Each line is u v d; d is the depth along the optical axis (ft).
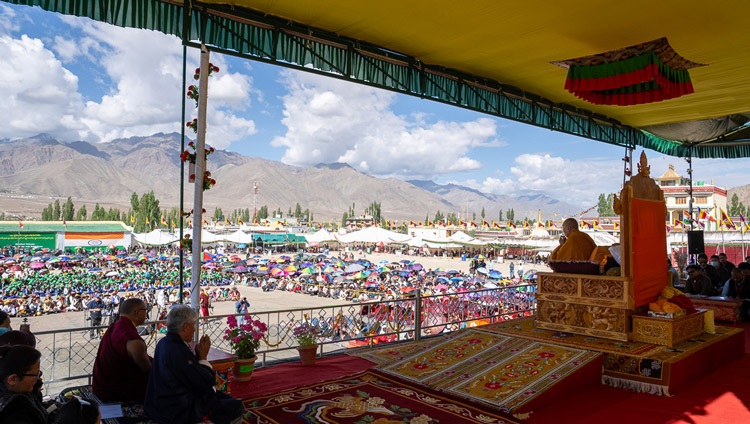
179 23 19.97
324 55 23.77
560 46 24.26
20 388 9.37
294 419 14.64
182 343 13.10
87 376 18.20
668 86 24.85
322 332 23.35
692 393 17.26
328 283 119.14
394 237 159.63
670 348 18.99
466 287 96.17
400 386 17.83
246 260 171.83
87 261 155.63
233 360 16.84
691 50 23.97
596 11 20.21
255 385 18.22
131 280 115.96
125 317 14.67
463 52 25.77
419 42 24.47
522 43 24.11
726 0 18.84
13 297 91.97
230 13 20.44
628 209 20.40
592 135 39.29
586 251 22.00
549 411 15.53
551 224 182.60
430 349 21.07
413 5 20.22
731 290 32.50
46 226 202.28
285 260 168.04
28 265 141.59
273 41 22.00
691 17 20.44
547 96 34.53
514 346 20.17
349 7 20.54
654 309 20.13
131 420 12.64
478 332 22.47
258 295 111.55
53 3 17.65
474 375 17.90
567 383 16.94
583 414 15.31
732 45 23.29
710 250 93.86
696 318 21.62
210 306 89.40
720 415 15.16
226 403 13.00
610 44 23.70
